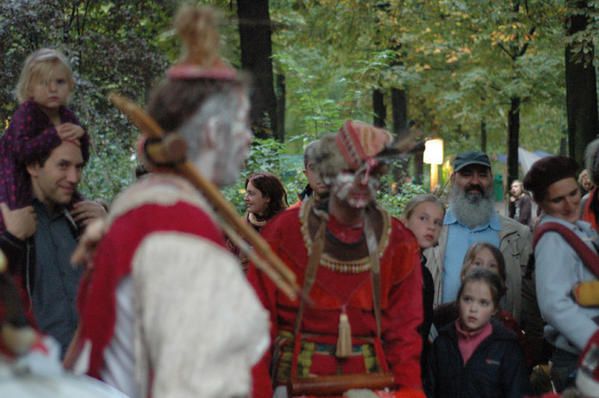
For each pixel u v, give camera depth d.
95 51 12.30
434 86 26.34
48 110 4.82
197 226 2.76
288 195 11.64
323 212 4.34
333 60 23.38
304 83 12.87
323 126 12.45
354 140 4.20
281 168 12.08
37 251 4.71
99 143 11.23
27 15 11.41
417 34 23.09
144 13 13.09
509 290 6.34
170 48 15.46
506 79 25.58
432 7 22.17
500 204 28.62
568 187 5.05
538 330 6.28
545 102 26.00
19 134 4.66
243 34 14.10
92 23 13.17
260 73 14.02
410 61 25.61
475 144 34.97
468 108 26.59
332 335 4.37
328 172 4.25
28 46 11.60
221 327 2.65
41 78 4.73
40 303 4.70
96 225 2.94
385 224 4.42
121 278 2.74
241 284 2.75
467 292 5.50
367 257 4.36
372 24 22.66
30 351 2.45
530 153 38.69
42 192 4.73
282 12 22.84
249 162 11.57
